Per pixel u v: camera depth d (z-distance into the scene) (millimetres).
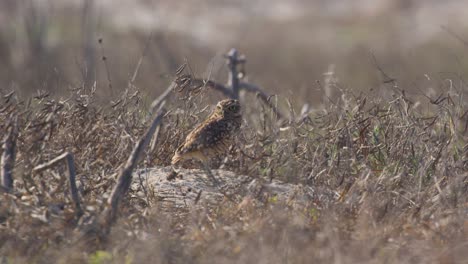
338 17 69938
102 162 13234
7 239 10828
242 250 10297
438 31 62031
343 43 59312
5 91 15570
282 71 42656
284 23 68375
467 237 11273
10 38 41531
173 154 14797
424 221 11672
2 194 11391
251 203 11914
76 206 11227
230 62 19344
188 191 13273
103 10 60875
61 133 13406
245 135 15102
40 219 11000
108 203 11258
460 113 15047
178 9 64938
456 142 14227
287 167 13281
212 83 17672
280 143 14258
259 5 73375
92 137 13742
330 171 13383
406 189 12828
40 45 40062
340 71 40938
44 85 15883
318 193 12453
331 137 14172
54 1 60781
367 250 10250
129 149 13789
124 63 32531
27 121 13195
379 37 60781
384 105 15664
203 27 63469
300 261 10008
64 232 10891
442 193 12102
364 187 12219
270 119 15500
